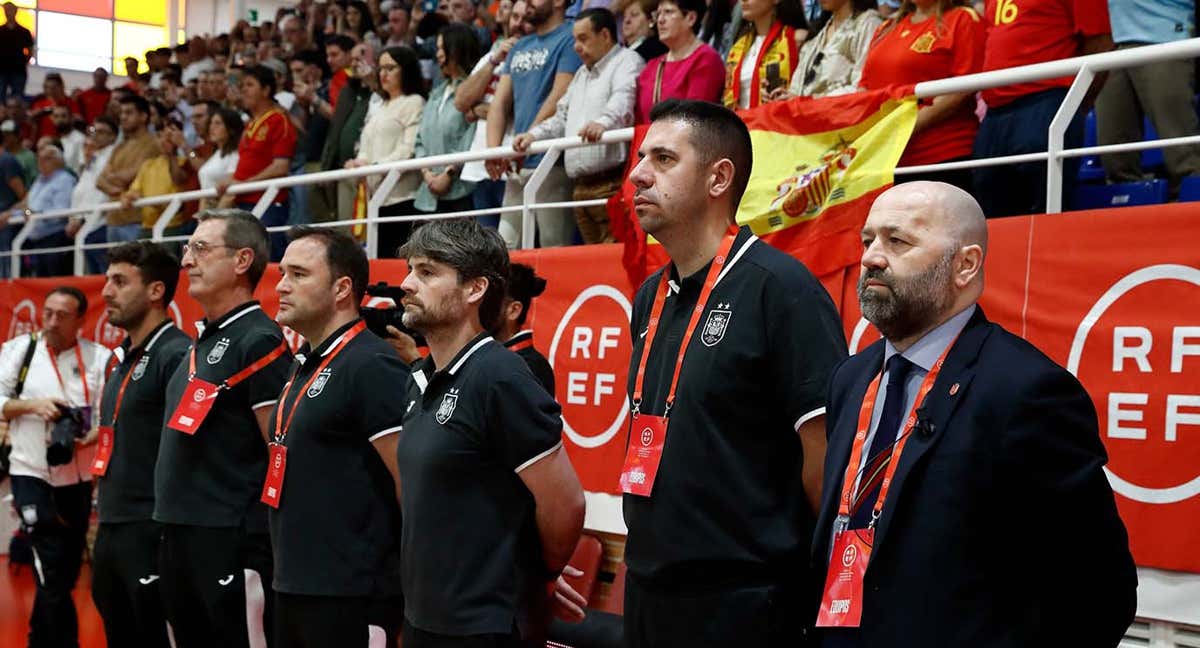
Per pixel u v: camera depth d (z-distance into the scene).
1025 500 1.88
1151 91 3.85
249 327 3.85
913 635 1.88
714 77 4.82
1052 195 3.33
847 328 3.69
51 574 5.23
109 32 16.19
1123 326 3.04
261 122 7.14
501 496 2.74
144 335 4.35
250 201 7.12
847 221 3.72
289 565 3.31
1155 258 3.00
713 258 2.44
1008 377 1.91
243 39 12.17
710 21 5.66
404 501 2.84
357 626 3.27
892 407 2.04
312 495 3.30
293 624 3.31
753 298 2.32
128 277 4.31
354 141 7.11
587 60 5.17
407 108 6.42
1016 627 1.89
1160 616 2.93
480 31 7.87
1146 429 2.97
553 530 2.76
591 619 4.05
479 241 2.87
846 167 3.76
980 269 2.04
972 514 1.89
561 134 5.37
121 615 4.23
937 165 3.56
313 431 3.32
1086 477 1.84
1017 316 3.27
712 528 2.26
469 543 2.71
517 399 2.71
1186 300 2.93
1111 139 4.09
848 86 4.44
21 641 5.60
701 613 2.26
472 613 2.67
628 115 5.00
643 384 2.48
